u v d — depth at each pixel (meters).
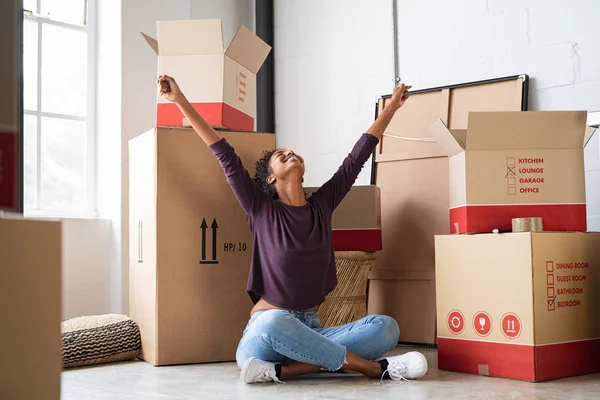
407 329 3.34
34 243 1.00
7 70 0.95
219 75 2.78
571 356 2.35
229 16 4.19
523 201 2.46
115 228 3.63
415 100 3.56
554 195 2.46
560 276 2.34
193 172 2.79
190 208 2.77
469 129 2.42
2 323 0.97
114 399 2.10
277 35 4.21
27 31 3.54
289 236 2.51
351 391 2.15
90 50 3.77
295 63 4.13
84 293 3.53
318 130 4.02
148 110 3.75
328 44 3.99
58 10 3.66
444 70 3.53
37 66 3.57
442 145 2.60
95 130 3.76
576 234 2.40
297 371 2.35
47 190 3.58
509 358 2.31
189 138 2.79
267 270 2.53
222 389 2.23
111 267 3.64
